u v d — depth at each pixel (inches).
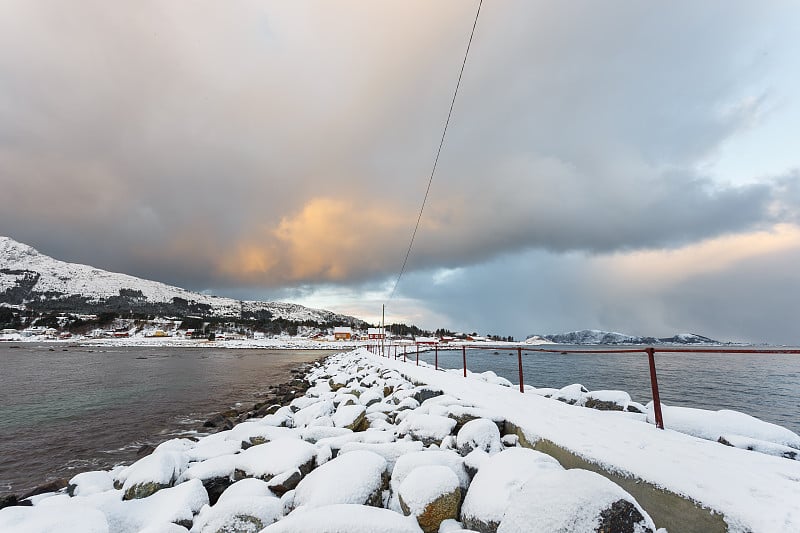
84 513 169.8
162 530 160.1
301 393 812.0
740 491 124.8
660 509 136.0
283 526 136.6
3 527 157.6
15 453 468.1
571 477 117.9
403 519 142.8
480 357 2928.2
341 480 182.7
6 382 1103.0
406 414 346.0
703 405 743.7
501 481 160.1
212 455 290.2
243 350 3634.4
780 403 760.3
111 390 962.7
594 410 275.9
